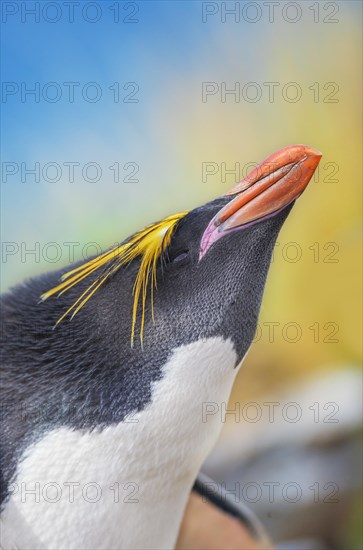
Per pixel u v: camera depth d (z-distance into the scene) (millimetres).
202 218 4688
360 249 12898
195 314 4633
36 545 4699
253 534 6812
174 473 4895
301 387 11992
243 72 14898
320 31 14602
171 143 14766
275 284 13125
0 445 4648
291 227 13352
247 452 10977
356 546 10125
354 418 10891
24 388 4691
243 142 14531
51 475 4629
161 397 4656
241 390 12453
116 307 4699
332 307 12734
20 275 13109
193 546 6777
